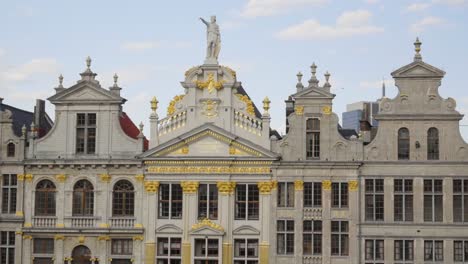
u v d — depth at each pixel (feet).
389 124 219.61
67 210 227.61
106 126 228.43
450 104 218.38
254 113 230.27
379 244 217.77
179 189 224.94
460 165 216.74
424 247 216.33
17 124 248.52
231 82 224.94
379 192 218.59
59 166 228.02
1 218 228.63
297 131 221.66
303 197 220.23
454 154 217.36
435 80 219.61
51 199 229.45
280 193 221.46
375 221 217.77
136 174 226.17
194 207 223.10
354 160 218.79
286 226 220.23
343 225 219.20
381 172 218.38
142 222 224.53
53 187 229.66
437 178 217.36
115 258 225.56
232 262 220.84
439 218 216.74
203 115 225.76
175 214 224.33
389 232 217.15
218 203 222.48
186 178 223.71
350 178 219.00
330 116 221.66
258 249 220.64
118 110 228.63
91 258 225.97
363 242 217.77
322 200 219.41
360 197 218.59
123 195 226.58
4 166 230.27
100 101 228.63
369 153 219.41
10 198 230.07
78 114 230.48
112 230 224.94
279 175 221.05
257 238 221.05
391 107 220.02
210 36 227.20
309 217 219.61
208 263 221.66
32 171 229.86
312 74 223.92
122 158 226.17
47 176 229.25
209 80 226.17
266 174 221.05
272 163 220.84
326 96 221.46
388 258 216.95
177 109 227.20
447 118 217.97
